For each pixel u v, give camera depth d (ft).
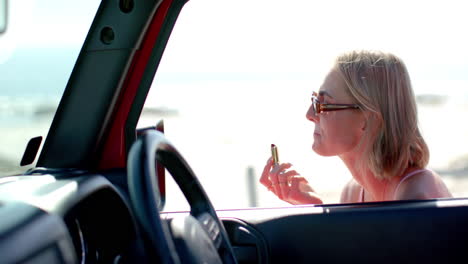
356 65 5.55
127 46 5.76
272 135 39.29
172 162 3.71
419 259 5.43
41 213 3.62
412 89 5.63
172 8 5.87
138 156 3.03
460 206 5.44
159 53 5.97
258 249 5.70
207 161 29.81
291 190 6.25
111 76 5.79
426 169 5.78
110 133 5.99
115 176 5.56
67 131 5.85
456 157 20.68
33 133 5.74
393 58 5.56
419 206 5.48
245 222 5.80
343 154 5.86
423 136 5.73
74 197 4.20
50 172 5.45
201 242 3.43
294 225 5.67
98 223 4.50
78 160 5.81
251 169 22.04
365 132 5.61
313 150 5.99
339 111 5.62
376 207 5.57
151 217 2.84
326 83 5.74
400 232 5.45
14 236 3.22
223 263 3.82
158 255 2.81
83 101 5.83
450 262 5.40
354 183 6.56
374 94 5.50
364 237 5.51
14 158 5.45
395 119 5.51
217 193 18.75
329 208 5.70
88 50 5.85
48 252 3.39
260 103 63.62
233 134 41.83
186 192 3.92
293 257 5.66
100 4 5.75
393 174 5.62
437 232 5.41
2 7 3.24
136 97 6.01
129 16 5.71
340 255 5.56
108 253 4.52
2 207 3.61
